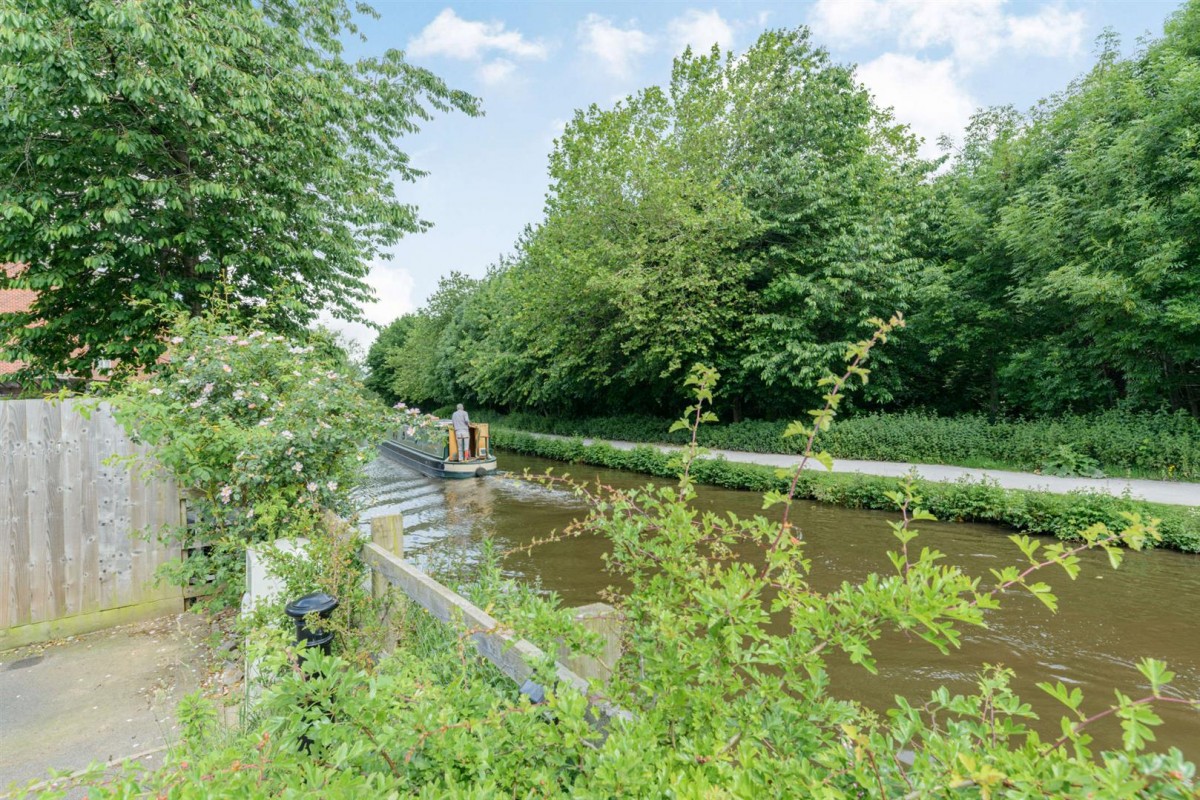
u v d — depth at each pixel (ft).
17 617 13.83
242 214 25.48
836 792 3.38
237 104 22.81
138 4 19.66
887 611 4.33
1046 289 38.63
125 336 23.98
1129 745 3.05
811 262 52.85
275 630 8.64
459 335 121.90
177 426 13.33
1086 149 38.70
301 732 4.53
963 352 52.37
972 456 41.47
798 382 51.57
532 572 24.04
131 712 10.68
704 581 6.12
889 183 57.11
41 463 14.25
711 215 51.42
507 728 4.92
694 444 6.89
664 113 60.34
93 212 22.17
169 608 15.66
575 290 59.98
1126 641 17.07
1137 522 3.79
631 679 5.96
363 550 11.62
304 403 14.44
